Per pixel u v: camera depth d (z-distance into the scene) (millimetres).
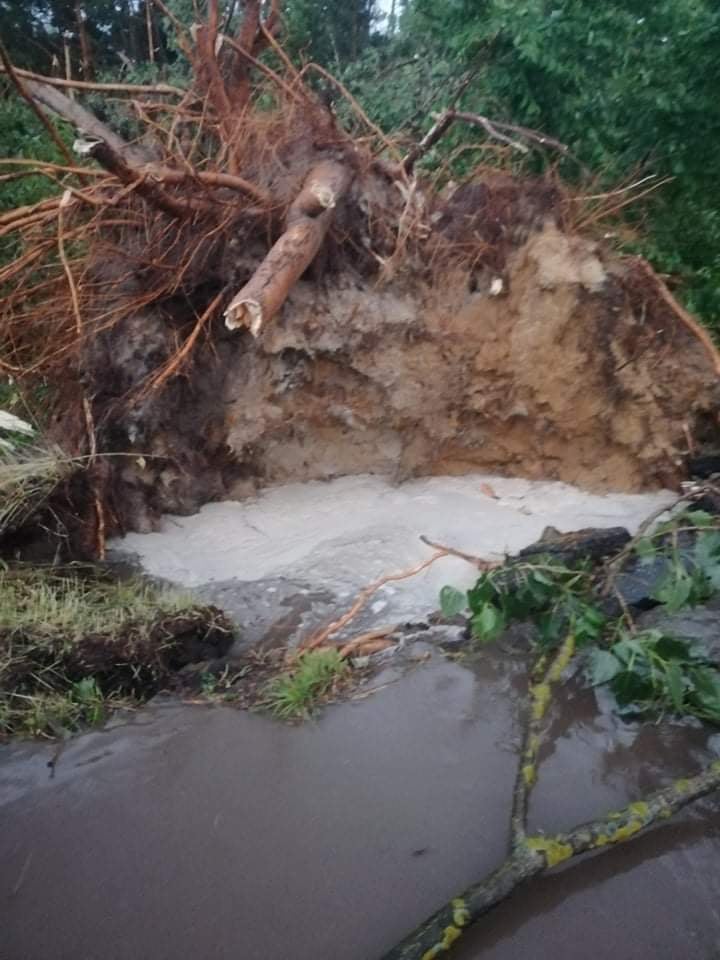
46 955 1398
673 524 2205
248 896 1490
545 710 1846
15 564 2623
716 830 1565
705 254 3766
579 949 1358
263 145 3203
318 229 2834
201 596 2545
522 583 2082
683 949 1351
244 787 1738
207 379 3121
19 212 2955
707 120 3625
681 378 3033
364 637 2242
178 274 2922
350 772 1768
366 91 4715
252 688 2080
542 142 3451
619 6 3688
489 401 3158
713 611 2203
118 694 2070
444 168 3582
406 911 1450
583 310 3018
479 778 1735
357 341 3129
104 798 1720
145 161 3293
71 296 2875
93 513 2822
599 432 3111
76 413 3008
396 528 2807
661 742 1808
